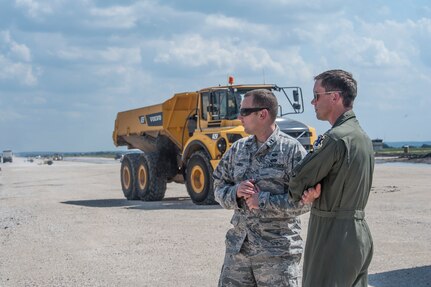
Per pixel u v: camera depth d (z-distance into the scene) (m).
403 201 16.25
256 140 4.62
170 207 16.19
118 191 24.55
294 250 4.46
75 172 47.03
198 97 16.95
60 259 9.48
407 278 7.71
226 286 4.56
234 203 4.48
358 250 3.93
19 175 44.03
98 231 12.08
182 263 8.95
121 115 21.38
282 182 4.47
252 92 4.57
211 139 15.84
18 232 12.30
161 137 18.66
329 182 3.96
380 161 47.94
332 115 4.07
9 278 8.34
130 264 8.99
